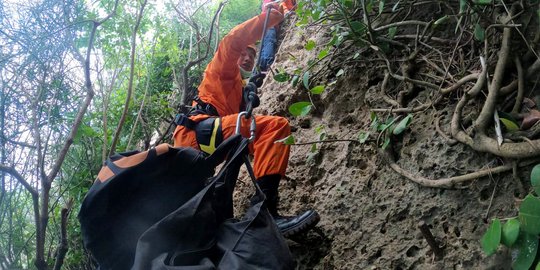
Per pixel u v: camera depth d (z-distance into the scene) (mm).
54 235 4137
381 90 2920
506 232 1827
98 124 4387
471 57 2596
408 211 2477
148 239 1914
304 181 3084
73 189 3883
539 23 2336
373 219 2592
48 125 2846
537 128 2152
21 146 2947
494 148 2186
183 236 1953
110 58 3646
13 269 3242
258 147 2807
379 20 3135
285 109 3609
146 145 4609
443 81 2570
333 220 2764
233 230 2051
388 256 2424
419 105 2729
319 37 3750
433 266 2262
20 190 3324
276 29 4953
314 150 2924
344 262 2592
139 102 5031
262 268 1939
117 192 2061
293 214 3006
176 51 4895
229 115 2943
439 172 2414
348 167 2883
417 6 3043
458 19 2646
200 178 2189
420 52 2885
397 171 2578
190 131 2893
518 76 2338
